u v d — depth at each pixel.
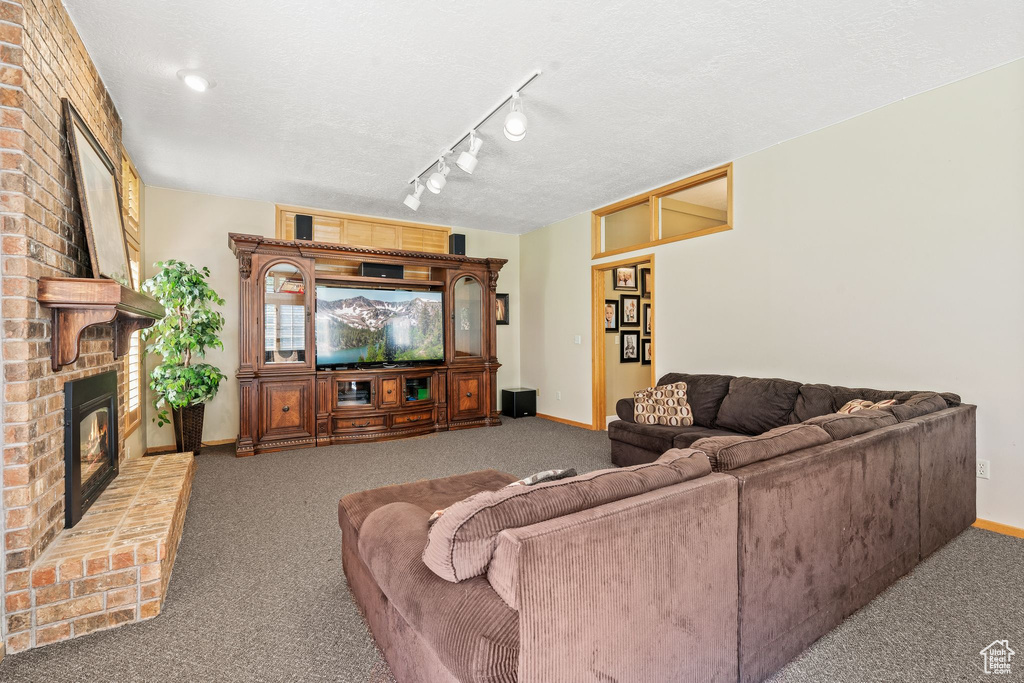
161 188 4.60
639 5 2.08
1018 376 2.54
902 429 2.03
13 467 1.62
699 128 3.36
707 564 1.26
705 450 1.48
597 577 1.02
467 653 0.95
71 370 2.02
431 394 5.39
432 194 4.87
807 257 3.45
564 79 2.70
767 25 2.22
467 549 1.03
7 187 1.59
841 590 1.74
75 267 2.13
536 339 6.46
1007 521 2.57
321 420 4.73
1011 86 2.54
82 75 2.30
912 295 2.93
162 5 2.07
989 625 1.76
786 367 3.59
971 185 2.68
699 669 1.25
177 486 2.53
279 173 4.21
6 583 1.62
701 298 4.23
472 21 2.19
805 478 1.55
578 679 0.99
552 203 5.23
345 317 5.04
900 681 1.47
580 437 5.09
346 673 1.53
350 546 1.90
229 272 4.89
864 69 2.62
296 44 2.36
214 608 1.91
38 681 1.49
